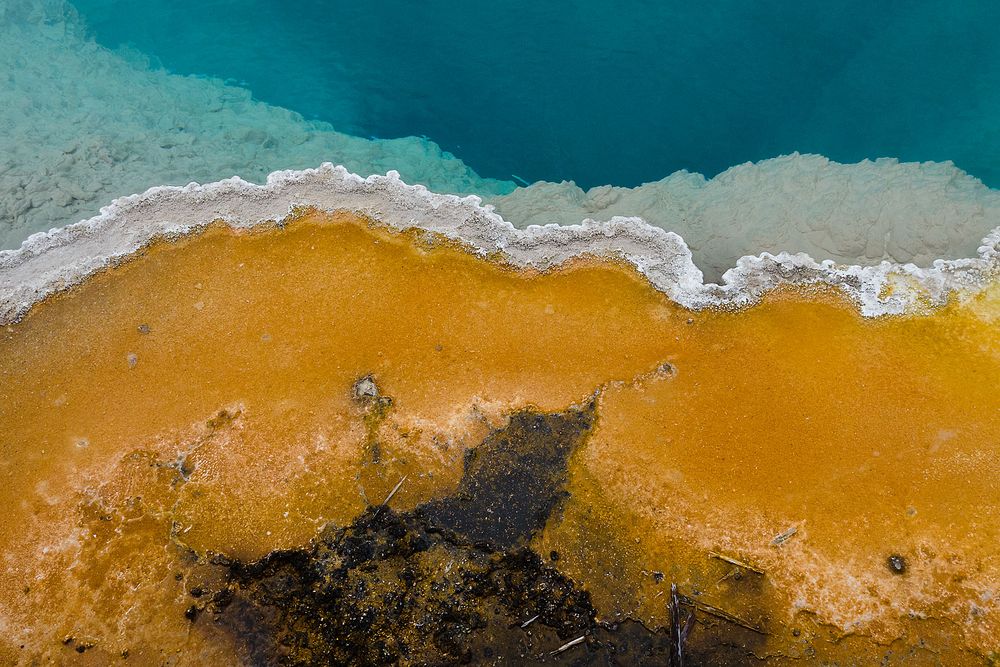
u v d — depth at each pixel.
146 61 16.94
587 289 11.76
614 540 10.53
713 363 11.34
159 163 14.48
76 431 11.03
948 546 10.36
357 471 10.77
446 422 11.03
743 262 11.72
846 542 10.41
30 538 10.51
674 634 10.11
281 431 10.98
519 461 10.86
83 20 17.31
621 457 10.87
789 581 10.29
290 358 11.38
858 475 10.73
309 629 10.26
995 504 10.54
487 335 11.53
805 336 11.43
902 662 9.98
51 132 14.75
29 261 11.71
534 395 11.20
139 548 10.47
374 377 11.27
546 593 10.38
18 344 11.38
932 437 10.89
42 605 10.24
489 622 10.31
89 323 11.52
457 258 11.88
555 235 11.86
